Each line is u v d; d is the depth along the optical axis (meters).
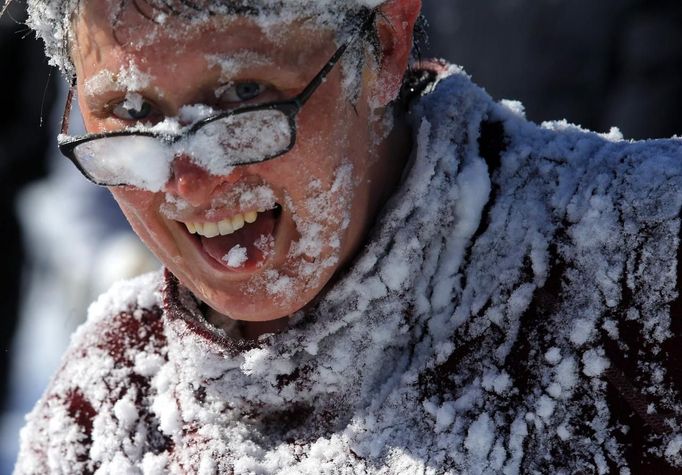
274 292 1.25
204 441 1.31
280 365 1.29
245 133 1.21
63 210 2.93
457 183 1.27
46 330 3.22
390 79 1.27
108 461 1.35
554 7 2.38
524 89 2.45
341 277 1.27
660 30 2.31
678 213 1.21
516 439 1.22
